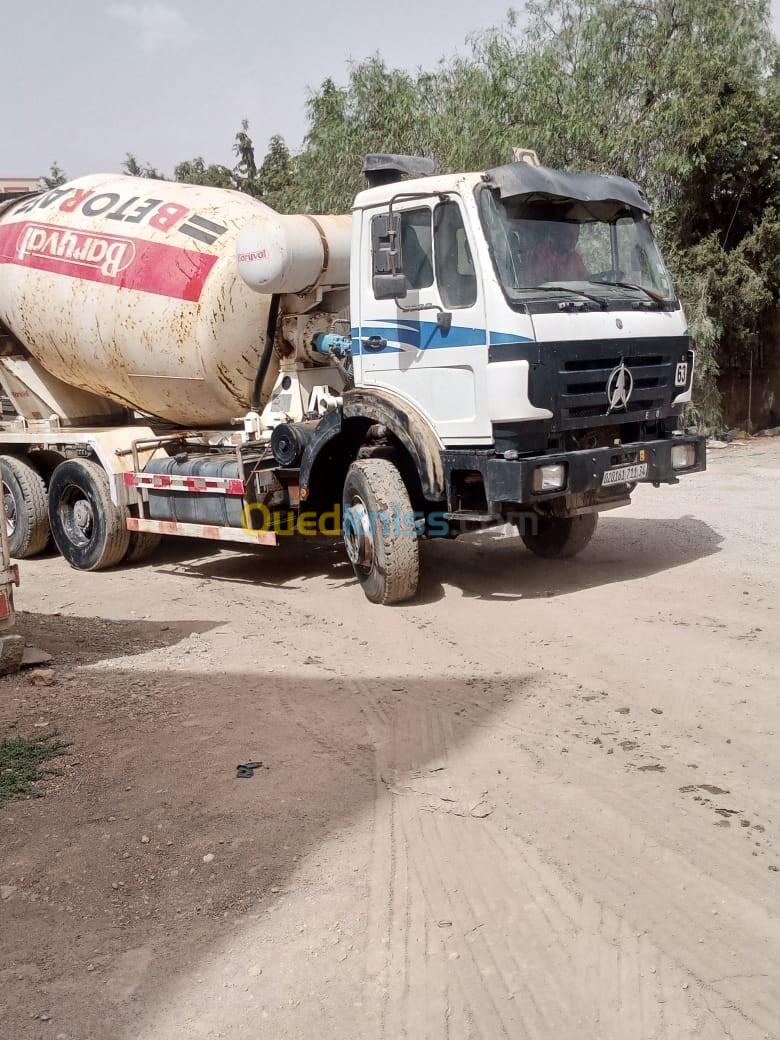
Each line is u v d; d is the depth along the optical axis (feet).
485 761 14.97
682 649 19.54
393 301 23.18
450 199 21.70
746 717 16.05
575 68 59.21
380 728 16.48
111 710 17.79
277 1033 9.49
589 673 18.60
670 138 56.34
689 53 55.93
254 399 29.01
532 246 21.88
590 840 12.50
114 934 11.12
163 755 15.70
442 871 12.00
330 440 24.77
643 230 24.25
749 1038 9.07
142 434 30.53
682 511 35.04
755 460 49.62
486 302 21.04
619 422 22.81
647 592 24.00
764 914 10.84
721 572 25.63
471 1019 9.53
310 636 22.21
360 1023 9.57
